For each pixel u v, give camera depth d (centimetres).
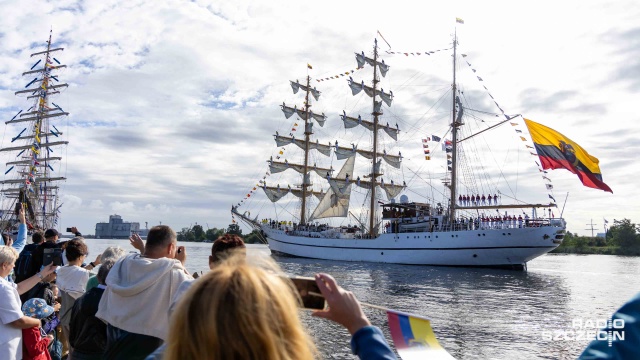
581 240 17300
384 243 7088
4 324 686
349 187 9138
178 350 200
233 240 551
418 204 7331
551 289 3959
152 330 576
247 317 194
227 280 208
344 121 8381
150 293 577
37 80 9075
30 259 1049
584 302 3177
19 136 8850
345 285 4022
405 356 272
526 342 1936
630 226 15100
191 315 201
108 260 713
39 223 8431
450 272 5534
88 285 817
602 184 3266
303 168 9331
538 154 3559
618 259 11631
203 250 12750
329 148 9531
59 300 1101
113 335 584
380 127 8575
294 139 9194
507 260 6125
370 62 8556
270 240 9106
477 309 2791
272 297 208
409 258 6775
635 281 4819
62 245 1033
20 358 703
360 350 240
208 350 192
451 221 6875
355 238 7712
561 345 1889
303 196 9312
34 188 8331
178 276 594
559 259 11606
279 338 201
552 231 5828
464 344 1895
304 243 8238
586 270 6706
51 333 989
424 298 3256
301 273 5162
